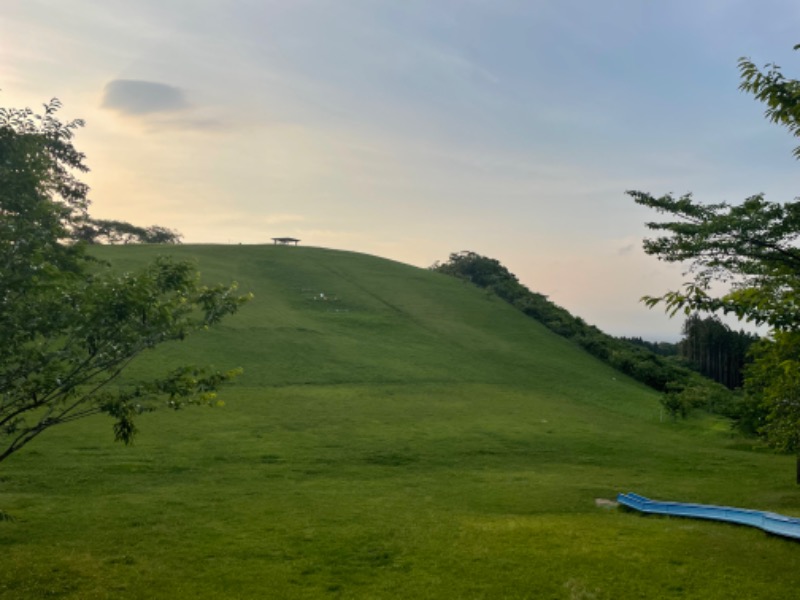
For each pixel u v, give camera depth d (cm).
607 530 1945
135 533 1838
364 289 9806
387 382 5594
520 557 1661
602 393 6250
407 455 3475
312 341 6631
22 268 1232
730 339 8881
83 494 2361
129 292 1302
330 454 3394
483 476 3052
